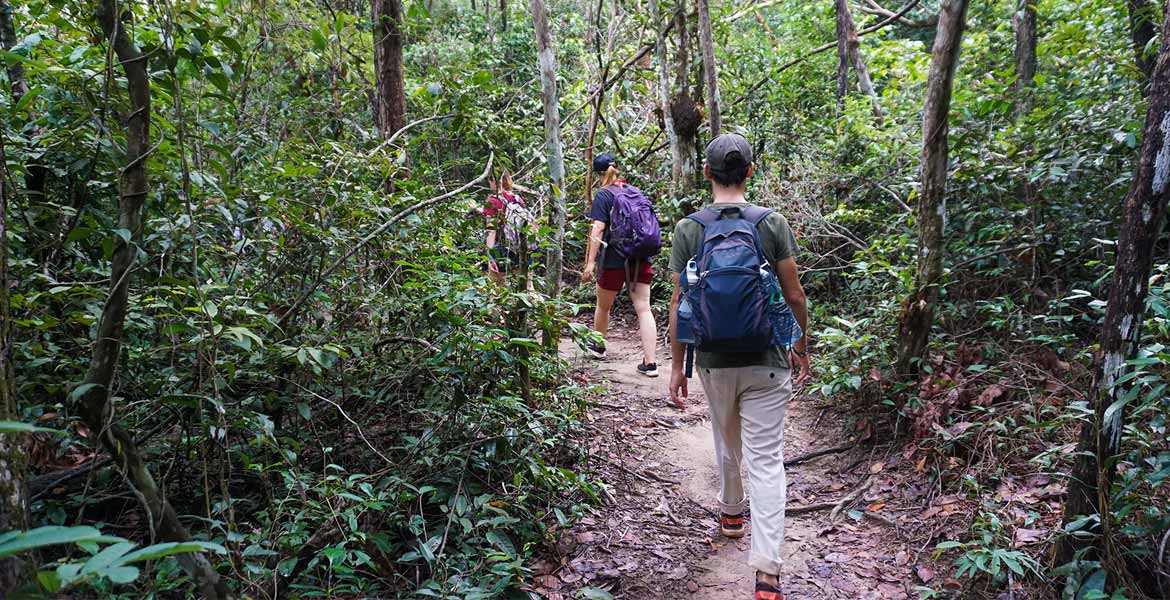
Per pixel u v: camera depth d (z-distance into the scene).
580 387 4.68
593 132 8.22
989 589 2.92
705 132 7.84
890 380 4.37
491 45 11.94
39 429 0.92
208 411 2.78
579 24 11.53
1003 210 5.05
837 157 7.39
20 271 2.80
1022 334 4.48
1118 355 2.51
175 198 3.03
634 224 5.32
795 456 4.37
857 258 5.59
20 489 1.39
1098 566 2.56
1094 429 2.59
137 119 1.95
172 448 3.08
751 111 8.95
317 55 5.57
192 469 3.17
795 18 11.68
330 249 3.62
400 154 4.27
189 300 2.89
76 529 0.88
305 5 5.71
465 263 3.97
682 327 2.96
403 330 3.79
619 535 3.54
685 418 4.89
